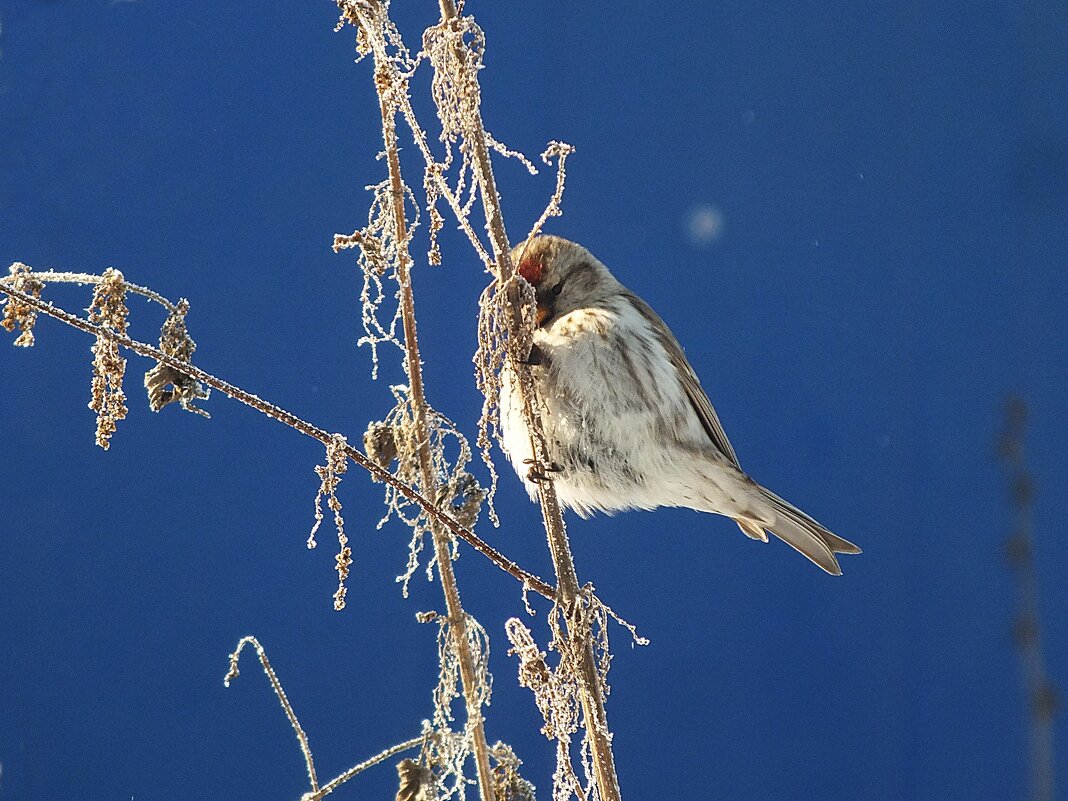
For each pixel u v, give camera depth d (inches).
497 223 199.0
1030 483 326.6
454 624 201.9
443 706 199.3
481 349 201.8
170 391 181.2
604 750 190.2
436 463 207.9
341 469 183.0
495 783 199.6
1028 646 297.1
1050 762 281.3
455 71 193.3
